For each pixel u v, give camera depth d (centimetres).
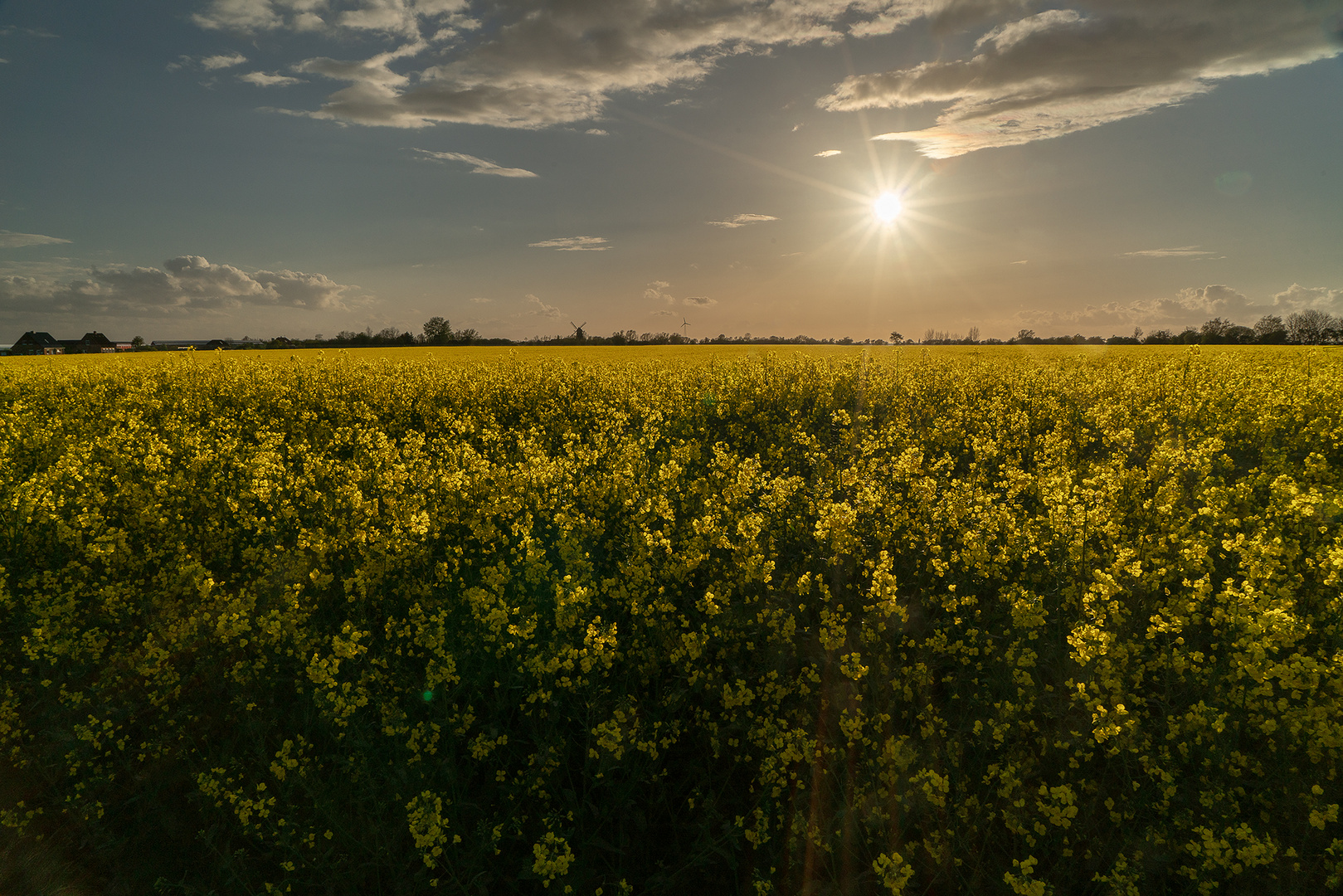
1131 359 3045
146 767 441
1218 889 313
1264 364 2447
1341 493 687
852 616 556
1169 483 679
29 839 405
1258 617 377
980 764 384
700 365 2812
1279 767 333
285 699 492
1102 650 376
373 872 372
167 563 617
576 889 347
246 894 362
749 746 432
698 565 544
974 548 542
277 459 877
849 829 344
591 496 730
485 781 426
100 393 1850
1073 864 335
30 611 525
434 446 1144
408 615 512
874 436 1172
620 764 404
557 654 417
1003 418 1291
